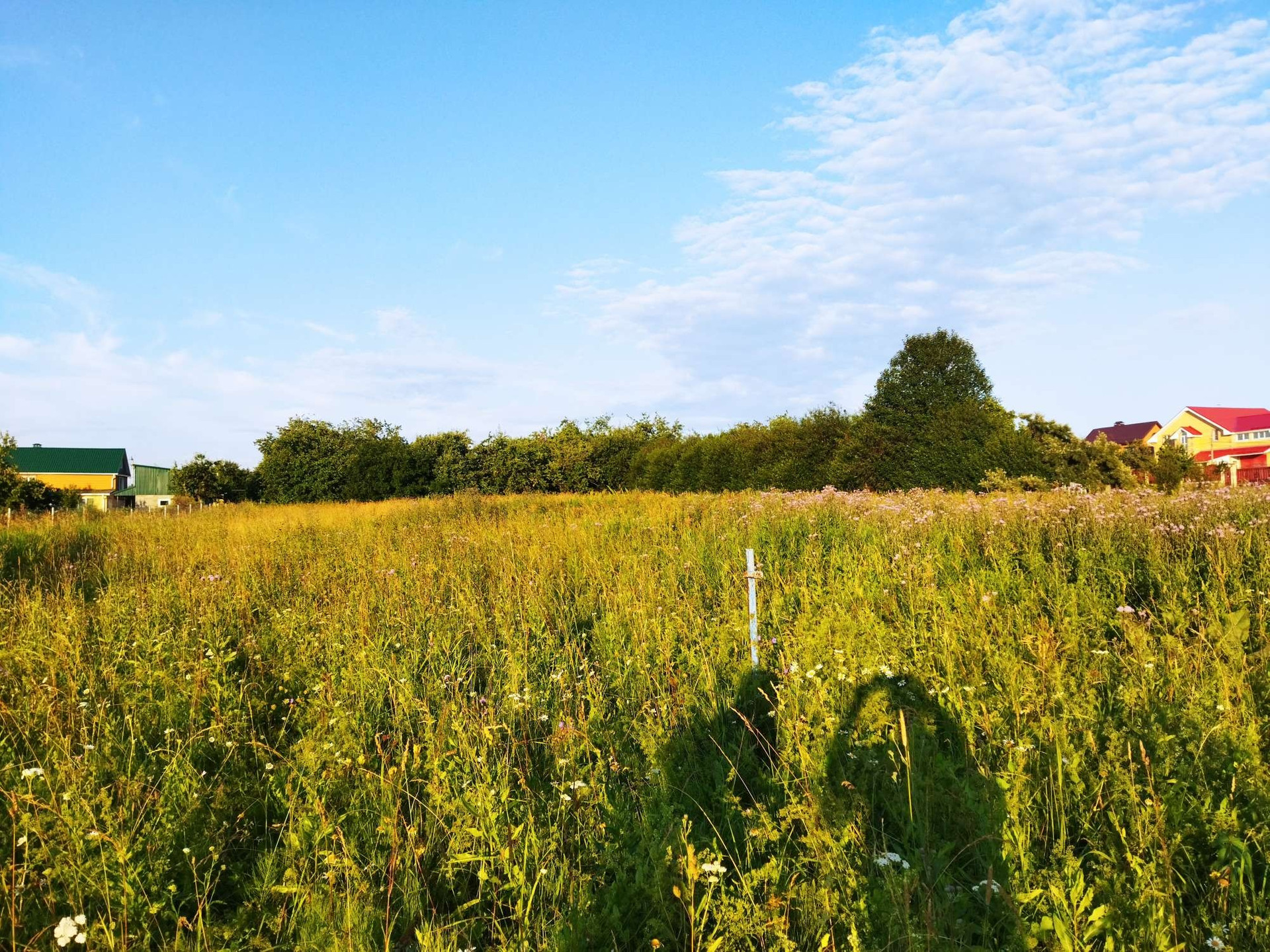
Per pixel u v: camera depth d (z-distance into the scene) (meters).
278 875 3.28
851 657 4.63
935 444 21.91
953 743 3.79
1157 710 3.72
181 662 5.34
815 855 3.01
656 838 3.15
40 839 3.22
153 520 18.09
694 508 13.82
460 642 6.43
